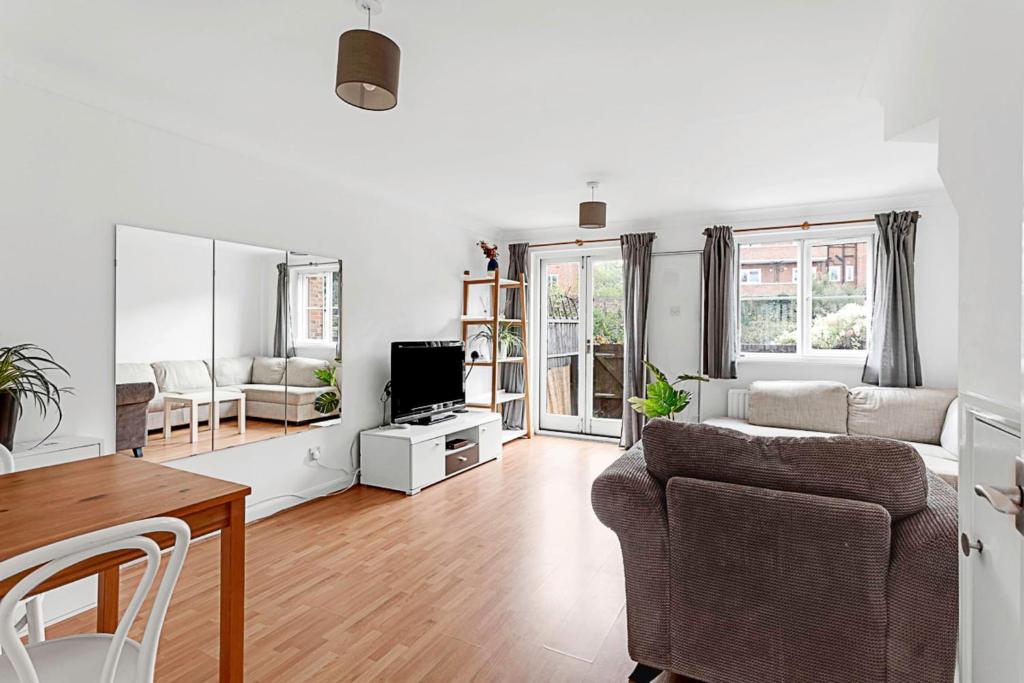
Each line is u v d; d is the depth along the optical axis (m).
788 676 1.64
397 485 4.10
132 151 2.85
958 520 1.39
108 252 2.75
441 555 2.98
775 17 1.97
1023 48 0.98
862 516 1.51
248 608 2.40
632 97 2.66
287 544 3.11
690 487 1.75
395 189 4.43
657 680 1.94
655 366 5.58
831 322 4.95
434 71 2.40
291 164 3.68
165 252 2.99
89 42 2.22
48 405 2.54
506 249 6.33
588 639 2.18
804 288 5.03
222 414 3.29
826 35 2.09
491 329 6.07
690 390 5.41
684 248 5.44
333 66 2.41
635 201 4.80
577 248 6.07
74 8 1.98
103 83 2.58
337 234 4.10
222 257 3.28
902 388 4.36
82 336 2.66
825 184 4.20
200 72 2.47
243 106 2.84
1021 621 0.87
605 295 6.05
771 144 3.32
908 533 1.51
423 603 2.46
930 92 1.71
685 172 3.90
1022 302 0.85
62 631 2.22
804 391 4.54
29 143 2.47
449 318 5.43
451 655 2.07
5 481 1.52
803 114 2.86
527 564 2.87
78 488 1.46
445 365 4.98
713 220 5.29
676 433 1.85
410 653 2.07
